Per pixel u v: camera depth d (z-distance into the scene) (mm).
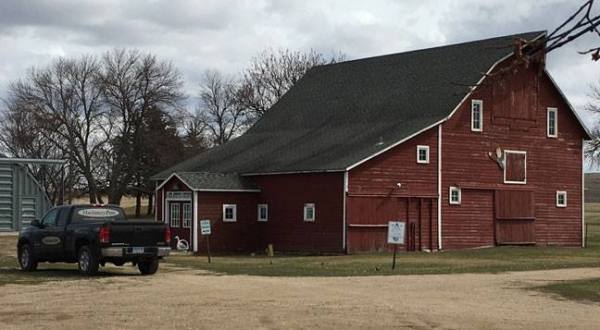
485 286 22234
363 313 16188
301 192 42094
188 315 15664
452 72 45156
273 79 87062
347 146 43188
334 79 53406
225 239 43469
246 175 45281
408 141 41344
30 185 29531
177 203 44312
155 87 80062
